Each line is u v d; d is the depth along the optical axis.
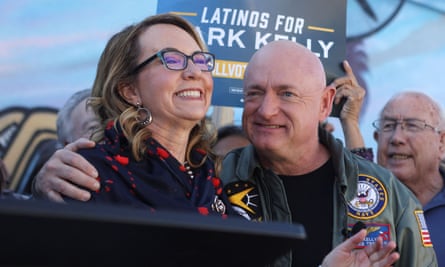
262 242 1.16
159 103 2.22
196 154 2.45
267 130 2.64
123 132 2.19
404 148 3.49
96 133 2.30
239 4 3.03
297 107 2.62
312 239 2.63
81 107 3.26
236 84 3.00
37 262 1.07
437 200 3.41
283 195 2.69
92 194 1.98
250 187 2.77
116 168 2.07
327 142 2.80
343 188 2.70
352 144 3.23
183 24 2.39
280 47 2.72
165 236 1.09
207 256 1.27
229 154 2.95
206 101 2.33
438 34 3.96
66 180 1.99
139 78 2.26
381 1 3.97
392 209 2.73
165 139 2.30
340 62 3.15
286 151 2.66
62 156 2.05
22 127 3.64
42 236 0.99
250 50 3.03
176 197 2.14
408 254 2.69
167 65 2.21
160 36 2.29
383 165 3.58
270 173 2.72
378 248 2.01
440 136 3.52
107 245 1.09
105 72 2.36
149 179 2.12
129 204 1.99
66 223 0.96
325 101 2.86
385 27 3.96
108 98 2.32
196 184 2.31
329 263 2.01
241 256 1.29
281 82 2.62
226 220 1.06
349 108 3.22
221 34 3.01
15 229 0.95
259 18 3.04
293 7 3.08
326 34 3.12
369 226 2.67
